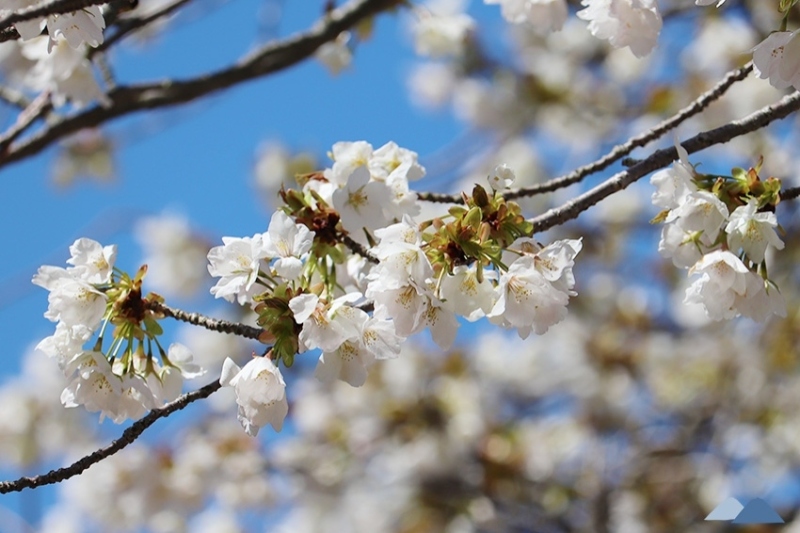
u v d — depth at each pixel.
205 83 4.75
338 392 8.53
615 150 3.03
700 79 7.52
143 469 7.16
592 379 8.91
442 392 8.45
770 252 7.12
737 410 8.48
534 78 8.41
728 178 2.55
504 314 2.36
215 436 7.68
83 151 7.58
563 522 7.80
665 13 7.05
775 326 8.31
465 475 8.13
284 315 2.41
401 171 2.87
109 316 2.48
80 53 4.16
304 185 2.93
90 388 2.44
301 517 8.30
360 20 4.86
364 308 2.58
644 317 8.99
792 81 2.41
